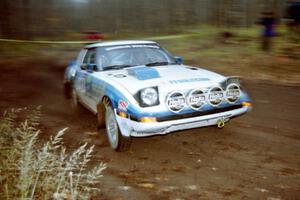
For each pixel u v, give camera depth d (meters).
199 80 4.99
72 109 7.93
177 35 23.22
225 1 24.67
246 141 5.29
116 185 4.04
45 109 8.05
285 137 5.39
